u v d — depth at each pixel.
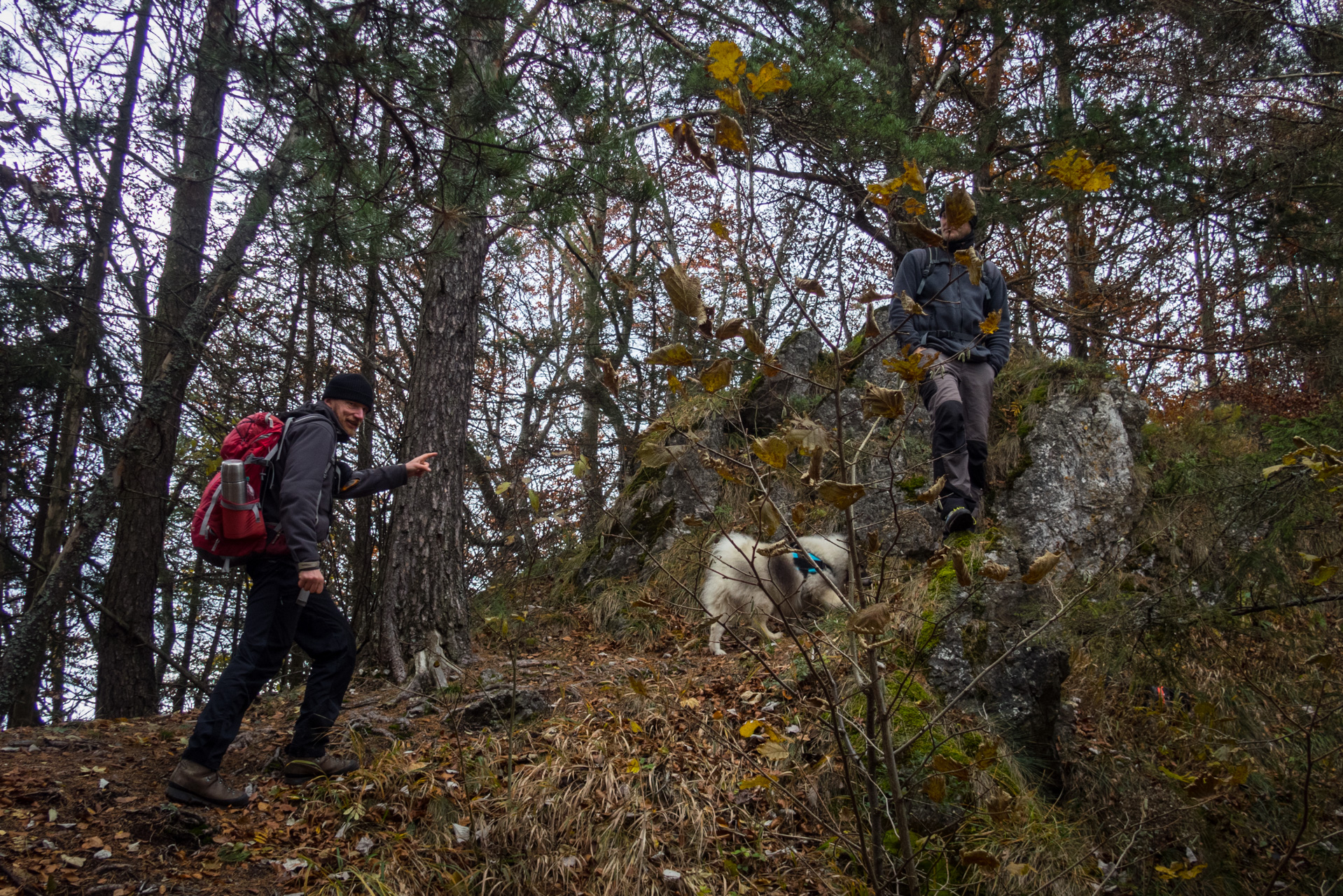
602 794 3.27
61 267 5.66
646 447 2.16
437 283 5.30
